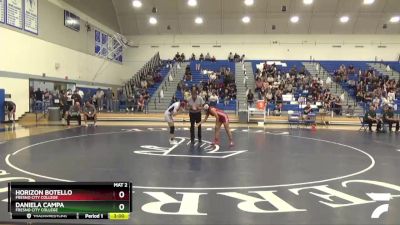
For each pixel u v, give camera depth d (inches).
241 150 400.2
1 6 685.3
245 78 1080.2
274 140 501.0
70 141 466.3
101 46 1125.7
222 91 988.6
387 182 252.1
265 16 1217.4
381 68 1203.2
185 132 593.6
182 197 210.1
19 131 585.3
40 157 343.6
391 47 1256.8
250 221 170.7
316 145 453.4
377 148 433.4
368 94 954.1
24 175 266.2
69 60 933.8
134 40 1310.3
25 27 756.0
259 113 826.2
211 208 189.9
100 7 1106.1
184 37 1301.7
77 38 973.8
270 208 190.5
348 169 298.4
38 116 783.7
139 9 1213.7
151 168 294.4
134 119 828.0
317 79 1078.4
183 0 1173.1
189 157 350.0
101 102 953.5
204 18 1235.2
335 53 1268.5
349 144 469.7
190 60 1247.5
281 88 989.8
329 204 197.9
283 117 816.9
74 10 956.6
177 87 1023.0
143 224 165.8
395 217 177.0
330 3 1162.0
